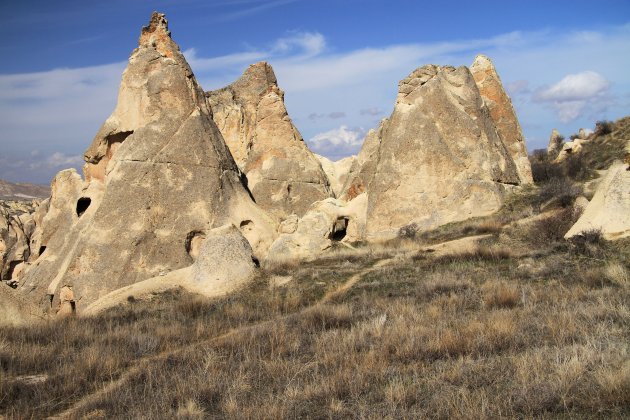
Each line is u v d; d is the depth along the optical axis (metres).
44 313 18.34
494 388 7.47
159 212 27.91
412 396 7.52
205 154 29.73
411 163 30.19
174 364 10.57
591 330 9.41
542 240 21.16
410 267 20.09
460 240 24.42
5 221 43.91
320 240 28.17
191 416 7.60
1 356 10.97
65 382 9.73
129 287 21.42
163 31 31.70
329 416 7.24
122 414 8.05
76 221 30.94
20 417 8.20
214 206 28.83
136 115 30.05
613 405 6.48
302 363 9.87
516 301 12.95
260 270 21.88
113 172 28.45
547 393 6.83
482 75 36.56
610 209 18.70
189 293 20.42
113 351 11.59
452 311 12.49
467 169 29.94
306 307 16.44
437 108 30.98
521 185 32.81
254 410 7.60
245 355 10.42
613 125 53.69
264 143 39.25
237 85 43.59
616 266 14.97
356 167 38.16
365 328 11.38
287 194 37.84
